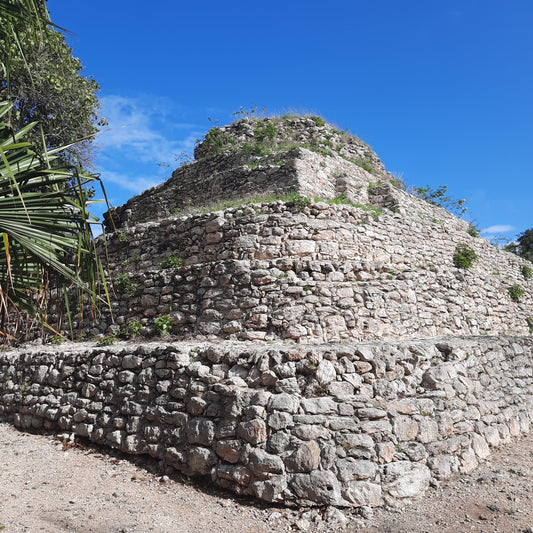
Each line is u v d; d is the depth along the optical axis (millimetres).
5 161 3600
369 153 17469
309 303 8117
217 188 13875
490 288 12906
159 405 6207
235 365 5906
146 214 15820
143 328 9156
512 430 6762
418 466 5160
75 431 7164
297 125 16953
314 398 5273
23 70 12289
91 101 15438
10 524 4590
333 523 4543
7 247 3873
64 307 10703
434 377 5902
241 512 4840
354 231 10008
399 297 9008
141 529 4523
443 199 17578
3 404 8750
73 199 4621
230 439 5316
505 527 4355
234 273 8477
